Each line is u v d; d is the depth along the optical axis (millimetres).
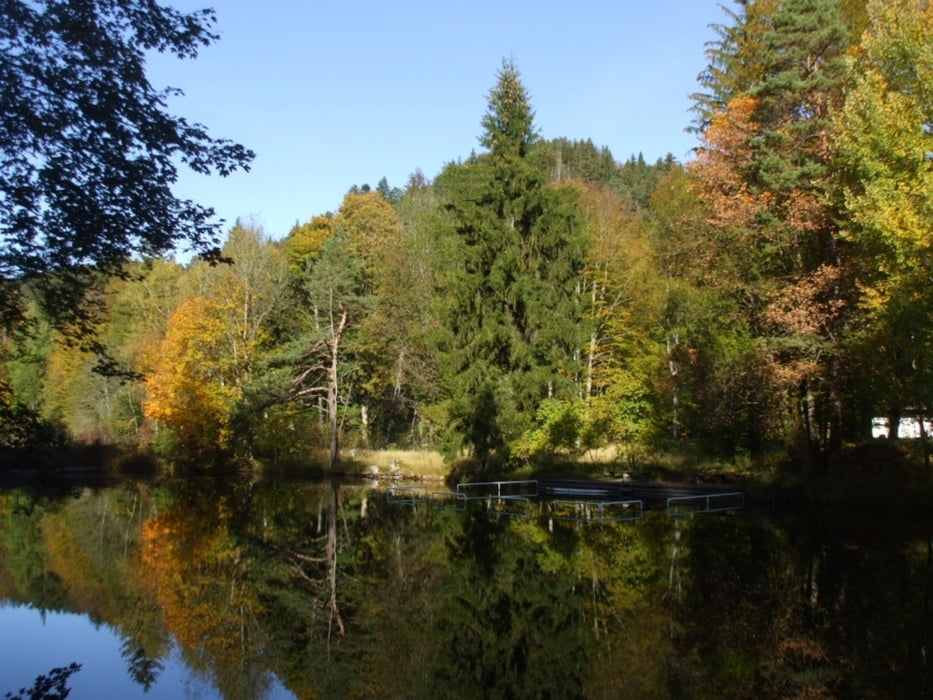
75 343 9016
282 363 38719
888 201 17609
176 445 36062
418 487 31797
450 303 29219
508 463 30562
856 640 10625
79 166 7734
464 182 30406
